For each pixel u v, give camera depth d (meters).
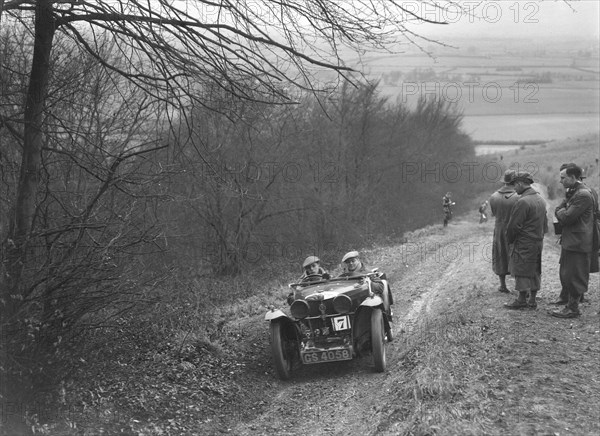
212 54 6.37
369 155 27.08
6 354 5.32
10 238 5.88
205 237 16.64
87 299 6.00
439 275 16.61
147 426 6.09
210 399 7.09
